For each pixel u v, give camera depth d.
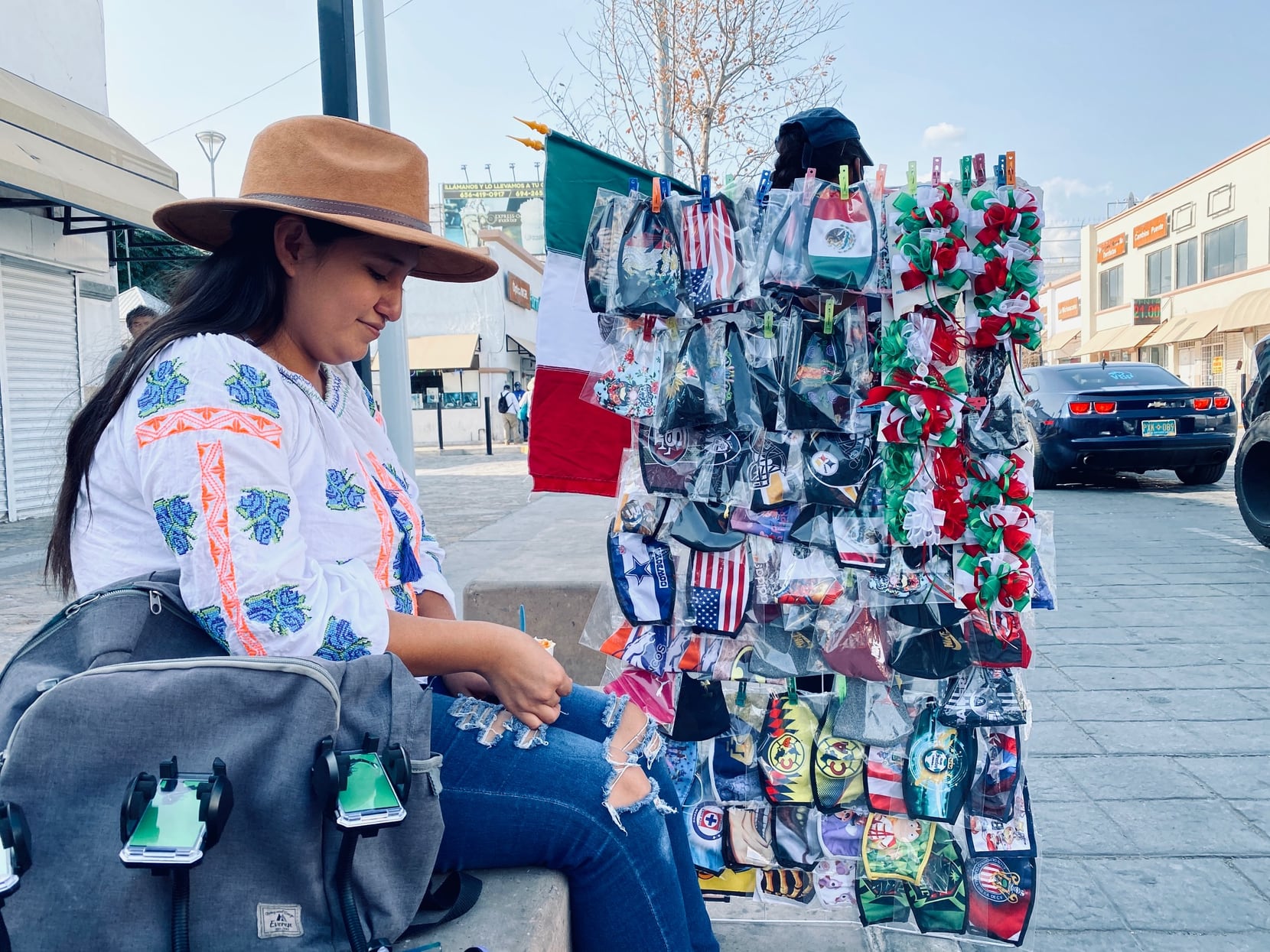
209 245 1.30
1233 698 3.29
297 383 1.15
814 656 1.83
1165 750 2.86
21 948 0.85
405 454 3.69
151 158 10.37
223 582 0.97
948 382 1.67
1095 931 1.94
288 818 0.91
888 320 1.73
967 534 1.74
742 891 1.98
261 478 1.01
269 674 0.93
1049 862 2.22
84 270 9.98
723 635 1.82
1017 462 1.72
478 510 9.06
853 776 1.85
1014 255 1.68
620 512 1.87
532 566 3.75
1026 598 1.71
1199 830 2.36
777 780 1.86
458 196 59.09
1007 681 1.78
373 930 0.97
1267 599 4.71
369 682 1.01
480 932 1.05
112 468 1.07
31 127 8.34
